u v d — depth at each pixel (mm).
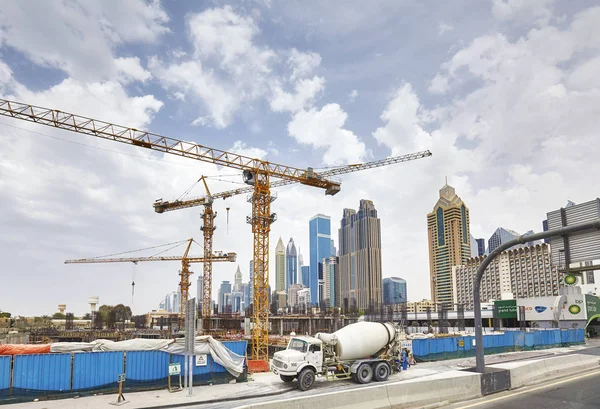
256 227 68062
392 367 27344
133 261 158875
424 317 96812
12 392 19750
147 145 68125
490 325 81375
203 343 25047
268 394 22062
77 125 64750
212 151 70625
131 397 21031
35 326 164750
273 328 138125
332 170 87562
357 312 192500
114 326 160750
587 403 17297
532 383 22172
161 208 127312
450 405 17328
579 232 15250
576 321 60594
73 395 21000
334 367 24984
